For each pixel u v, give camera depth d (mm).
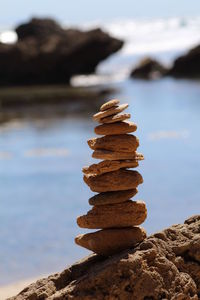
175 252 11133
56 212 23844
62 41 71062
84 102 58375
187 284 10859
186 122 44438
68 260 18688
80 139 38688
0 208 24984
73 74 72688
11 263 18656
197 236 11227
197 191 25703
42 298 11031
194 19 129625
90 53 72500
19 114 52000
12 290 16391
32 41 71000
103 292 10648
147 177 28812
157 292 10625
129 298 10602
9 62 68688
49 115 50438
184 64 80625
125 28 130000
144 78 81625
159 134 40219
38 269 18109
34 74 70375
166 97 60281
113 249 11188
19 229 21984
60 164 32062
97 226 11188
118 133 11109
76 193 26438
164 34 119562
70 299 10688
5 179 29781
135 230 11203
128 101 58344
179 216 22250
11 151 36219
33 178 29578
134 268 10641
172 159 32594
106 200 11102
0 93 65188
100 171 11070
